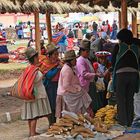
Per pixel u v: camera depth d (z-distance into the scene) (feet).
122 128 33.37
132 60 33.30
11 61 98.32
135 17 84.17
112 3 57.98
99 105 36.78
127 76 33.06
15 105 49.73
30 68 32.63
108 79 37.88
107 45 62.23
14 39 178.09
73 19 183.21
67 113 32.24
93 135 30.89
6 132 38.47
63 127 31.53
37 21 66.23
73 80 33.37
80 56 35.04
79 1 51.55
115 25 130.52
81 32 148.97
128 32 33.50
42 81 33.53
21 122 43.09
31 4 46.34
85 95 34.22
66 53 33.30
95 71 36.83
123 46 33.47
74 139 30.25
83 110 34.06
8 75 79.51
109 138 30.63
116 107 35.63
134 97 34.94
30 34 170.40
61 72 33.27
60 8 53.06
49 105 33.68
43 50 59.93
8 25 212.43
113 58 33.91
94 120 33.35
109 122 34.45
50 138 30.63
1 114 43.21
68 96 33.12
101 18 176.86
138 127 33.86
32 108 33.01
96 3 55.72
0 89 63.57
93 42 61.87
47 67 34.73
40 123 41.37
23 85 32.35
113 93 37.24
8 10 50.16
